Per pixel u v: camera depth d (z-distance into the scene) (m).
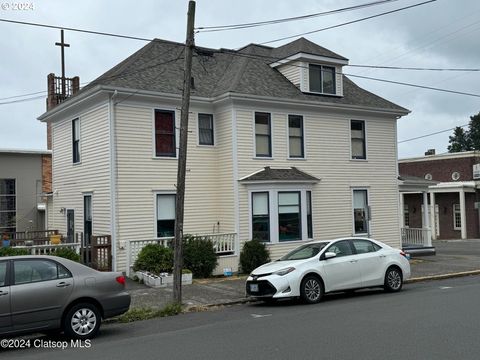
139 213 18.12
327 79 22.12
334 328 8.98
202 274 17.38
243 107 19.55
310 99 21.03
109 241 17.44
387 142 23.67
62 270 8.95
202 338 8.65
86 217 19.83
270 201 19.23
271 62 22.62
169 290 14.72
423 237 25.05
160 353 7.65
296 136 21.00
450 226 39.47
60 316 8.72
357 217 22.41
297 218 20.00
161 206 18.72
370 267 13.49
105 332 9.70
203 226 19.58
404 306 11.07
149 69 19.92
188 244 17.41
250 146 19.59
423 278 16.75
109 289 9.27
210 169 19.91
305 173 20.52
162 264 16.03
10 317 8.26
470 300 11.61
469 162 39.22
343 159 22.09
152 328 9.98
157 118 18.81
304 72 21.38
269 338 8.40
